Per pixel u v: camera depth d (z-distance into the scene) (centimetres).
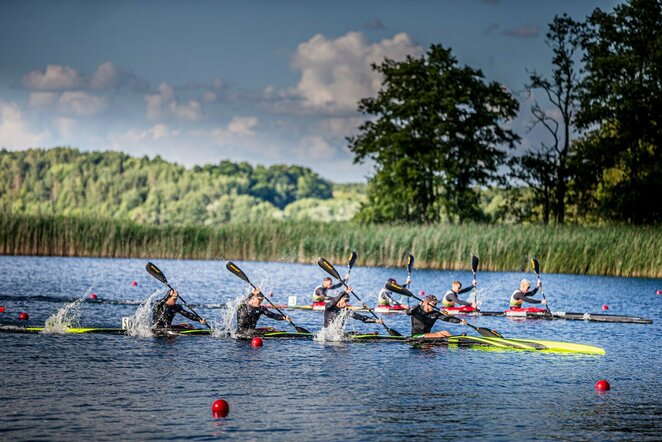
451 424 2156
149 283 6094
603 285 6550
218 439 1983
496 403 2378
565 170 11262
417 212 11550
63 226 8388
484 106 11456
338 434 2047
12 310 4150
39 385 2442
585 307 5078
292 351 3116
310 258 8425
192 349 3103
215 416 2170
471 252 7731
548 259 7575
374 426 2120
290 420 2155
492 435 2073
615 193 10819
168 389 2447
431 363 2941
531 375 2773
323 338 3406
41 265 7375
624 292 6000
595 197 11425
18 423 2062
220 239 8712
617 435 2092
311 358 2983
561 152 11388
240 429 2066
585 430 2130
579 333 3844
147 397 2342
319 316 4312
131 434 2000
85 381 2511
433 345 3322
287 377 2650
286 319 3481
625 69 10819
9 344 3100
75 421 2091
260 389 2478
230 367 2783
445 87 11256
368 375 2711
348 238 8294
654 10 10800
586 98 10950
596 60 10688
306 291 5897
